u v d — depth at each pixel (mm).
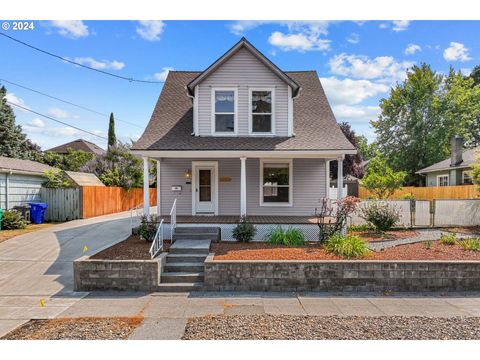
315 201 13883
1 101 28141
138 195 26969
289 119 12727
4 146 28125
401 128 34625
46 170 19000
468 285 7516
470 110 32625
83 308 6266
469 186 18469
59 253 10328
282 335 4875
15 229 14523
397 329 5102
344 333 4941
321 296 7090
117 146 27297
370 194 23688
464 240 9945
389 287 7500
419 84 33156
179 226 10922
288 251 8820
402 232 13117
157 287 7410
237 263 7461
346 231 11820
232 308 6266
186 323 5445
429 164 32250
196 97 12688
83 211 18469
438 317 5754
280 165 13891
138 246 9430
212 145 11844
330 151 11367
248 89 12758
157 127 13148
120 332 5078
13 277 8180
